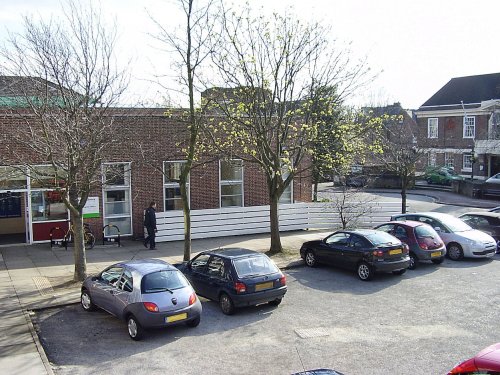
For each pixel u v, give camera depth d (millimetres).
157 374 8672
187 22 15320
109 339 10336
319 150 19281
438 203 34531
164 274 10617
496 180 37250
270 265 12211
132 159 20109
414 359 9141
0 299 12680
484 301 12586
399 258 14883
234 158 19391
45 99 13422
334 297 13164
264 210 23219
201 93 17906
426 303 12508
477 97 49406
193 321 10898
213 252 12734
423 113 52000
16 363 8961
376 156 29781
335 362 9070
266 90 18312
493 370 5465
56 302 12477
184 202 15758
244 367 8930
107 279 11391
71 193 14211
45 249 18719
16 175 17547
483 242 17281
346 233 15664
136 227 21234
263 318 11578
